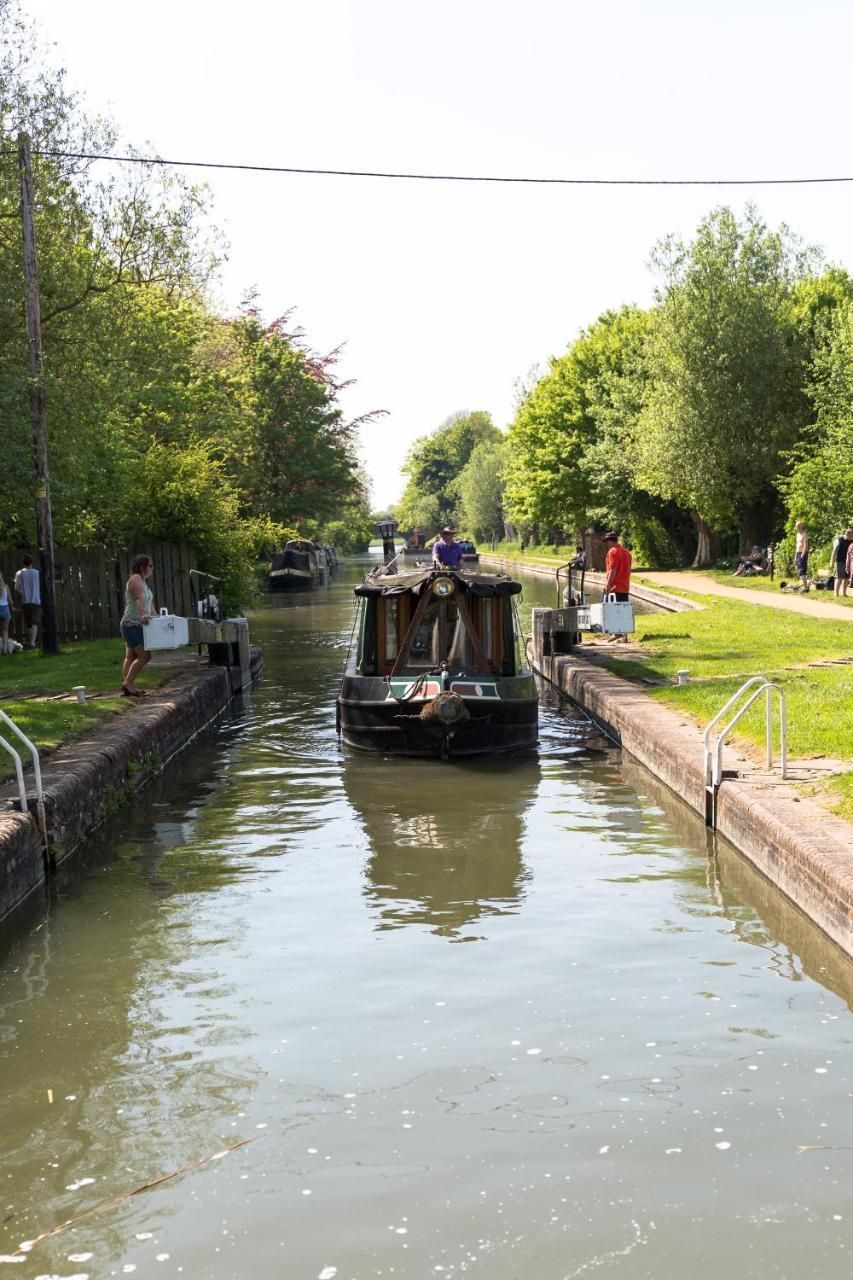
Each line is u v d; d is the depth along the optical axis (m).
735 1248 4.87
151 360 29.11
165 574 28.39
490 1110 6.04
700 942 8.42
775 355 46.03
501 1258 4.85
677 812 12.29
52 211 23.95
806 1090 6.17
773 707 14.62
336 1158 5.64
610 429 54.44
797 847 9.02
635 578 46.22
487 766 14.95
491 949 8.35
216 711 19.64
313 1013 7.31
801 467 39.72
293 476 58.72
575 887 9.78
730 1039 6.80
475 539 128.62
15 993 7.80
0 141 23.19
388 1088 6.30
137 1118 6.09
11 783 11.21
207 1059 6.72
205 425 39.44
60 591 26.91
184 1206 5.29
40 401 22.39
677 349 46.66
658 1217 5.10
